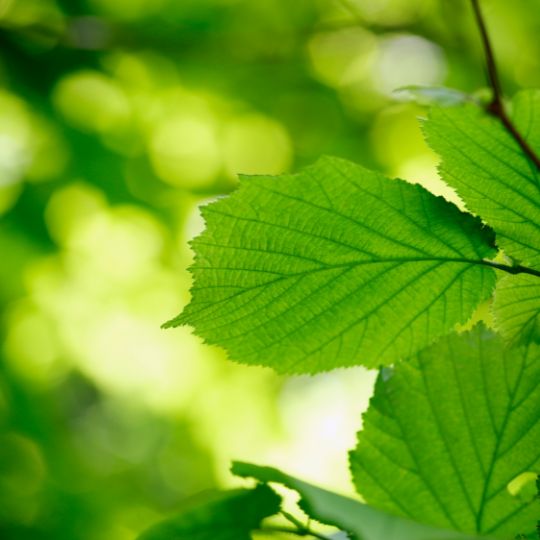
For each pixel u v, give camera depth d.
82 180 7.66
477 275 1.40
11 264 7.62
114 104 7.70
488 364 1.39
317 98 8.16
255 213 1.41
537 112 1.20
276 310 1.45
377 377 1.43
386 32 7.29
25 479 7.15
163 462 9.70
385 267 1.42
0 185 7.43
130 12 7.24
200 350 9.48
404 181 1.35
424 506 1.39
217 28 7.51
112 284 8.47
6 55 6.89
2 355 7.68
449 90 1.16
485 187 1.32
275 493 1.25
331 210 1.40
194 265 1.43
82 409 11.70
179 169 8.31
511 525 1.37
